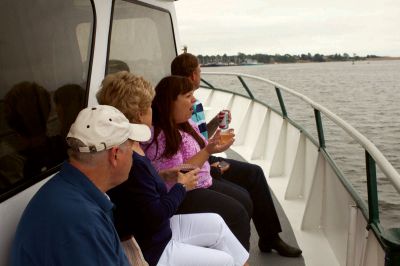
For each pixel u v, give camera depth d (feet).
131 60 7.74
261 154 16.06
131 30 7.73
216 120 10.37
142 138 4.71
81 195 3.76
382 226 6.36
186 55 9.10
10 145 4.08
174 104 7.03
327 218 9.64
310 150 11.27
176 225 6.50
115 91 5.44
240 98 20.47
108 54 6.45
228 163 9.34
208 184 7.83
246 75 18.04
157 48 9.53
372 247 6.48
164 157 7.10
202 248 5.98
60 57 5.07
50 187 3.78
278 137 13.84
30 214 3.62
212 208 7.05
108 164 3.97
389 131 46.96
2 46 3.99
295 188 11.73
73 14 5.38
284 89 12.67
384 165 5.69
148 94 5.56
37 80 4.57
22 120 4.28
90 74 5.90
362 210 7.10
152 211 5.37
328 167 9.55
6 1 4.06
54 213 3.54
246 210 8.06
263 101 17.48
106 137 3.84
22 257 3.55
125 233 5.42
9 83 4.09
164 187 5.97
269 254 9.02
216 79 22.65
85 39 5.76
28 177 4.39
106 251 3.66
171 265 5.74
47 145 4.78
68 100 5.30
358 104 58.80
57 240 3.46
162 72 9.94
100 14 6.09
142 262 5.36
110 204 4.00
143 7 8.48
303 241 9.51
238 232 7.12
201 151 7.29
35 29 4.54
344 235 8.26
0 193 3.91
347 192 8.11
